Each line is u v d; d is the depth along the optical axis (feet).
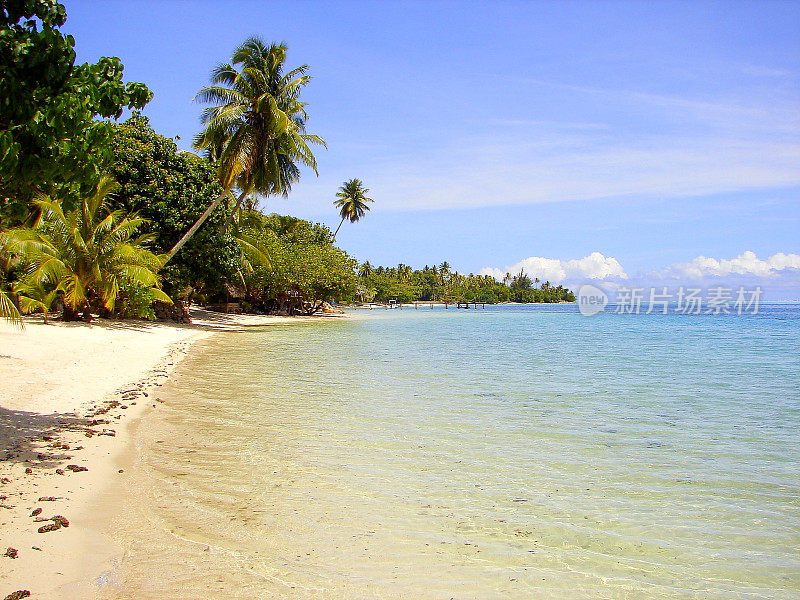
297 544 15.93
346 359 64.13
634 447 26.89
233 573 14.12
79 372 45.14
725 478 22.45
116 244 83.30
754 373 55.16
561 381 48.57
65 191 22.36
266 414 33.19
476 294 546.67
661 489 21.09
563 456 25.32
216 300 172.24
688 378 51.39
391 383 46.14
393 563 14.94
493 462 24.23
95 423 28.81
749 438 28.86
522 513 18.57
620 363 63.31
